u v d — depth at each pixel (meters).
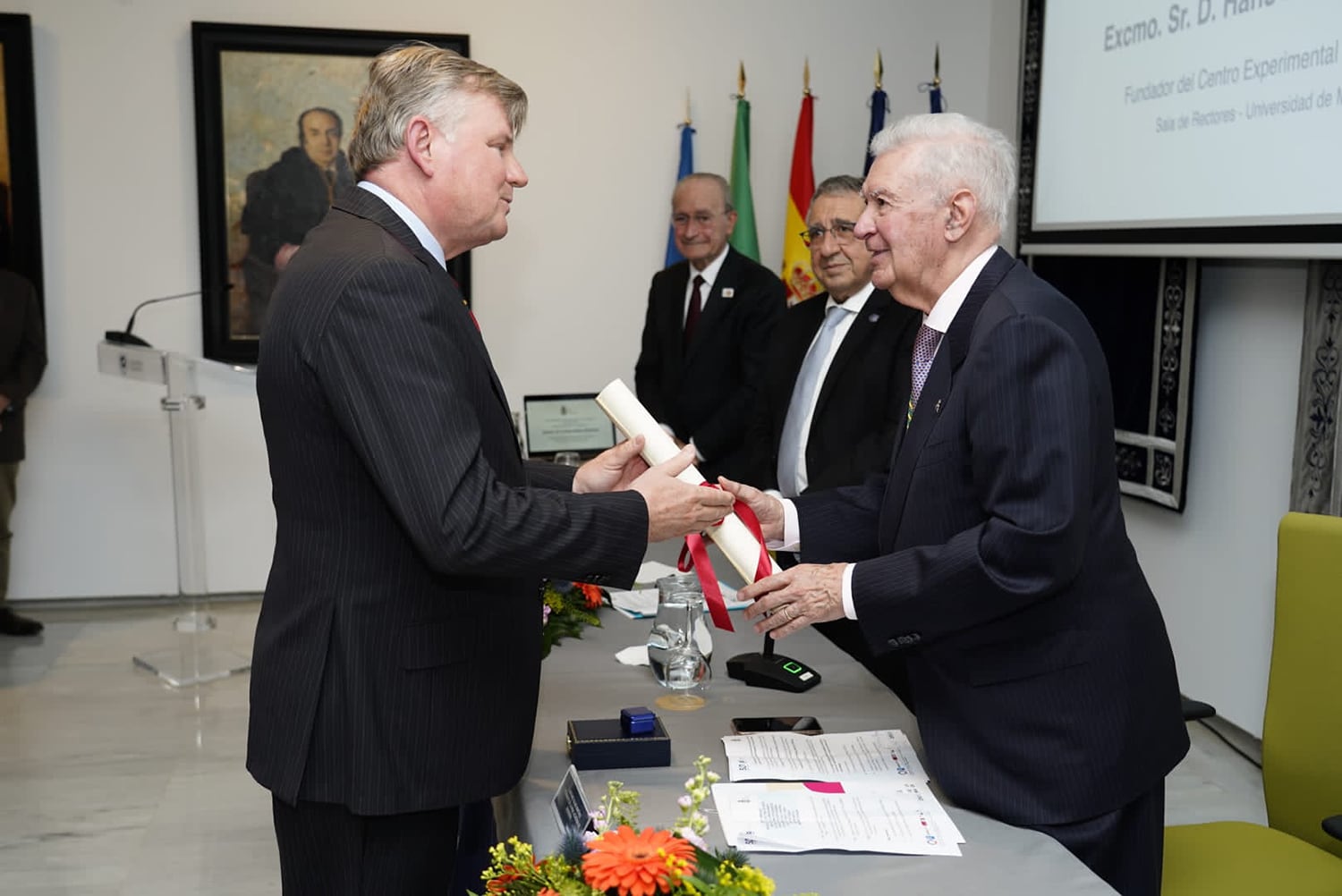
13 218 4.65
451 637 1.44
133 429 4.91
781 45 5.04
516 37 4.89
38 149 4.67
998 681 1.51
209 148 4.73
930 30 5.10
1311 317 3.02
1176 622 3.75
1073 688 1.50
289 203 4.83
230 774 3.32
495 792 1.49
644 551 1.47
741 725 1.71
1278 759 1.91
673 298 4.24
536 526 1.37
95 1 4.64
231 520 5.02
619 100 4.98
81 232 4.75
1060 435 1.42
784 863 1.34
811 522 1.84
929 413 1.59
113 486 4.93
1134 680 1.53
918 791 1.52
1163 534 3.82
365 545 1.41
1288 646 1.90
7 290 4.34
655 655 1.91
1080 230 3.90
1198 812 3.03
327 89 4.79
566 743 1.67
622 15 4.94
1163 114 3.42
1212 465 3.55
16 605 4.90
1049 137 4.11
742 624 2.24
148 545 4.98
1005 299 1.51
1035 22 4.20
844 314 2.95
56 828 2.98
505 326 5.05
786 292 4.41
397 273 1.35
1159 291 3.63
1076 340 1.51
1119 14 3.66
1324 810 1.85
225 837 2.94
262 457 5.01
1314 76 2.78
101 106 4.70
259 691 1.47
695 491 1.53
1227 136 3.12
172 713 3.78
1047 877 1.32
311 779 1.42
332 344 1.34
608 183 5.03
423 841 1.47
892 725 1.74
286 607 1.46
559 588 2.16
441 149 1.46
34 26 4.62
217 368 4.18
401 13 4.82
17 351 4.39
